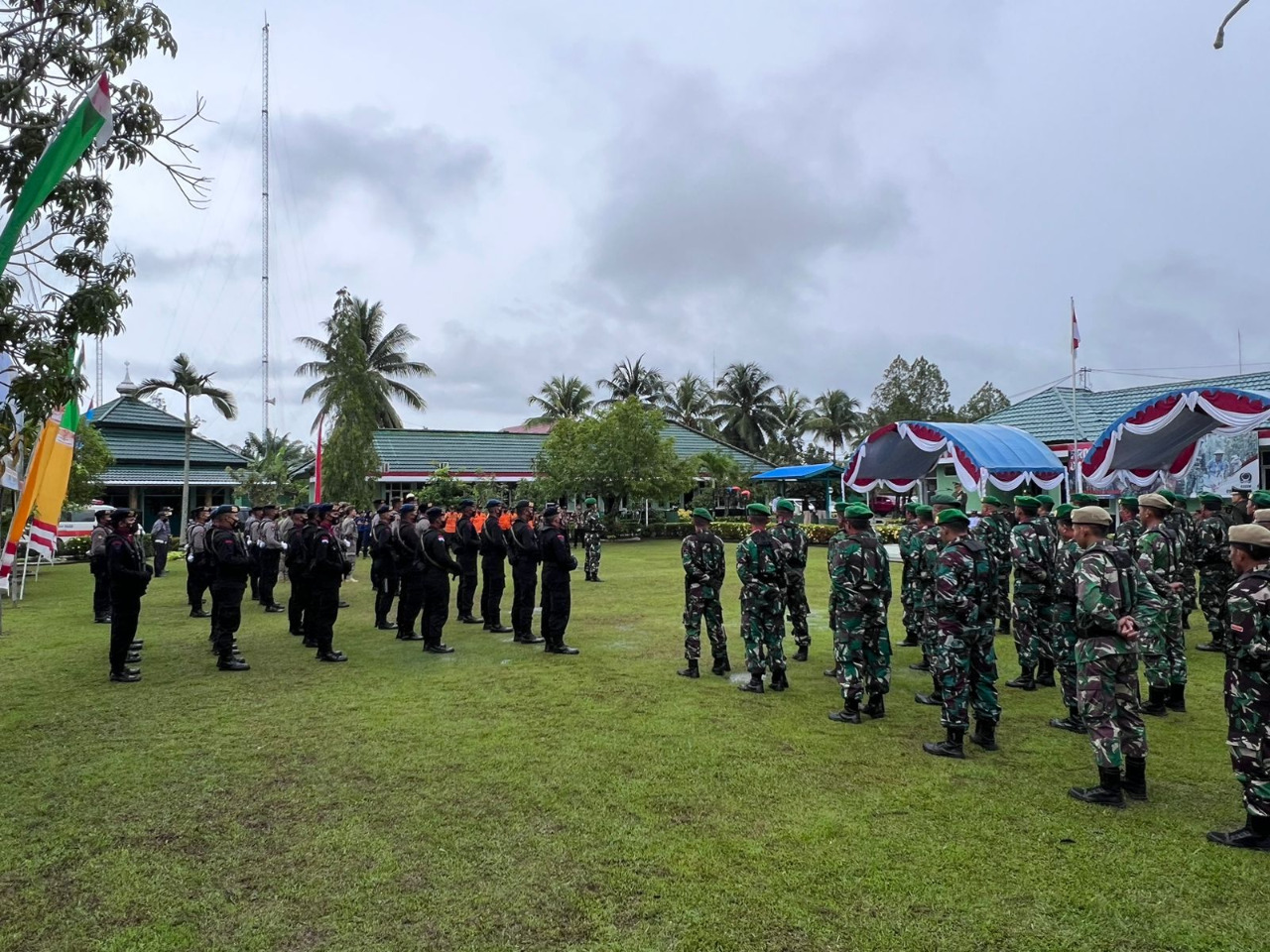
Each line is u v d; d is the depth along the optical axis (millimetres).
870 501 27609
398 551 10070
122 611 7773
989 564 5660
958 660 5438
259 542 12836
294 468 28578
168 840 4184
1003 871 3795
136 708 6723
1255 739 4023
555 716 6418
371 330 38250
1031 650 7445
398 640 10031
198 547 11734
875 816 4430
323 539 8734
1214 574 8961
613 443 29000
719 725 6156
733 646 9461
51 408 5301
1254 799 4008
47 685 7570
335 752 5551
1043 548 7406
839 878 3727
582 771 5152
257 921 3395
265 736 5930
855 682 6238
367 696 7086
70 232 5836
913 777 5043
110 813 4527
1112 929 3299
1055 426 24188
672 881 3707
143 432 31391
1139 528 8383
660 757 5418
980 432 17047
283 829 4297
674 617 11602
